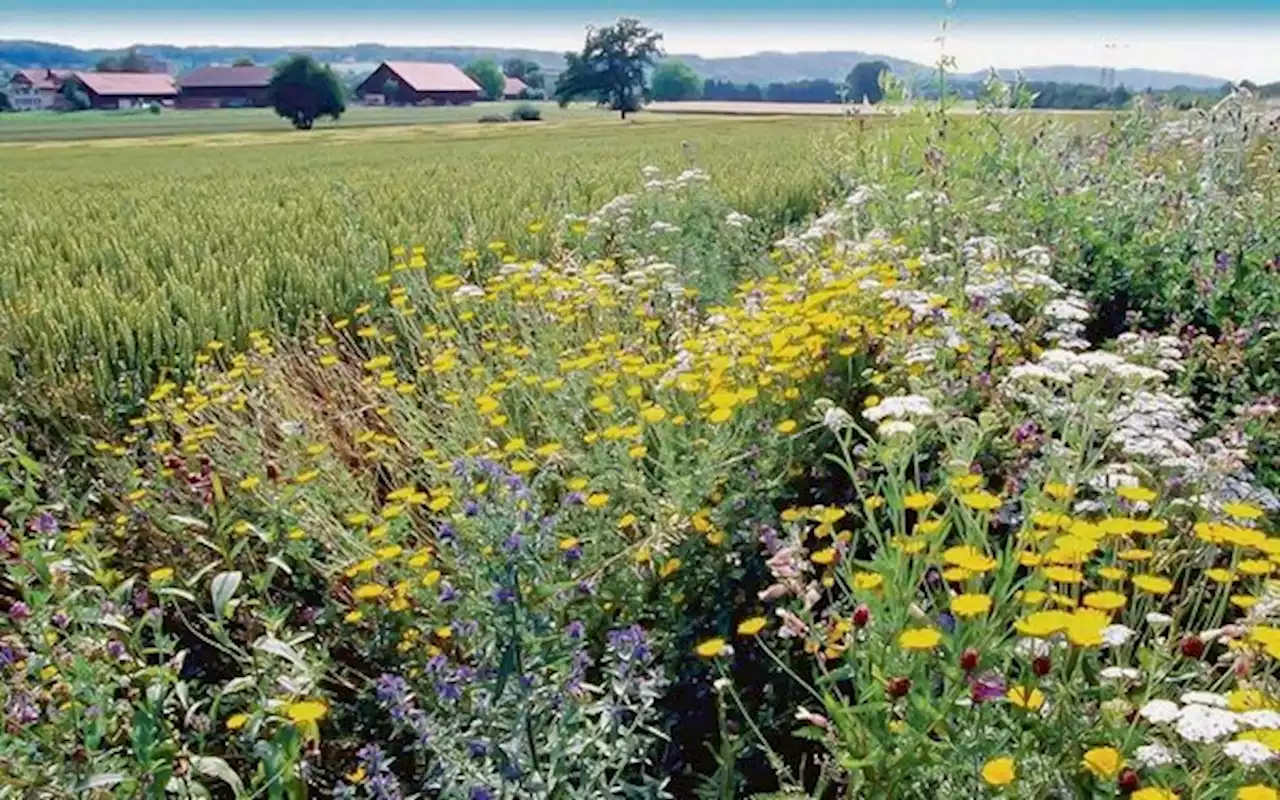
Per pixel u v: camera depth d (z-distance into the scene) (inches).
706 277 276.1
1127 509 122.1
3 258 342.3
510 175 639.8
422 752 114.5
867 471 147.1
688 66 4771.2
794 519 129.3
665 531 138.6
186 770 112.2
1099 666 102.8
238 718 113.9
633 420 174.4
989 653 95.5
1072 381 147.9
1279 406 176.9
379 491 192.9
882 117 346.0
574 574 133.0
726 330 191.9
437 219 362.9
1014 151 301.6
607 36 3917.3
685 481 140.4
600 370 194.4
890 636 99.9
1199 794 85.0
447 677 110.8
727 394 154.9
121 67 6815.9
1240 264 229.1
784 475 152.7
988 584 118.8
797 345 173.3
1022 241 259.6
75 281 325.1
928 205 268.7
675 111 4119.1
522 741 103.0
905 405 120.7
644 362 192.9
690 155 418.3
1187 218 258.7
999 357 184.1
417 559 134.5
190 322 258.8
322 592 151.1
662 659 131.2
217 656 150.8
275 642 119.3
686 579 136.9
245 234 379.2
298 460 178.2
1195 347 199.3
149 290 292.7
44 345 237.1
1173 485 130.1
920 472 157.6
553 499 165.2
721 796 106.6
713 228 333.4
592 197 467.2
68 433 212.2
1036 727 91.9
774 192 448.8
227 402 207.5
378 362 214.8
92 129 3189.0
